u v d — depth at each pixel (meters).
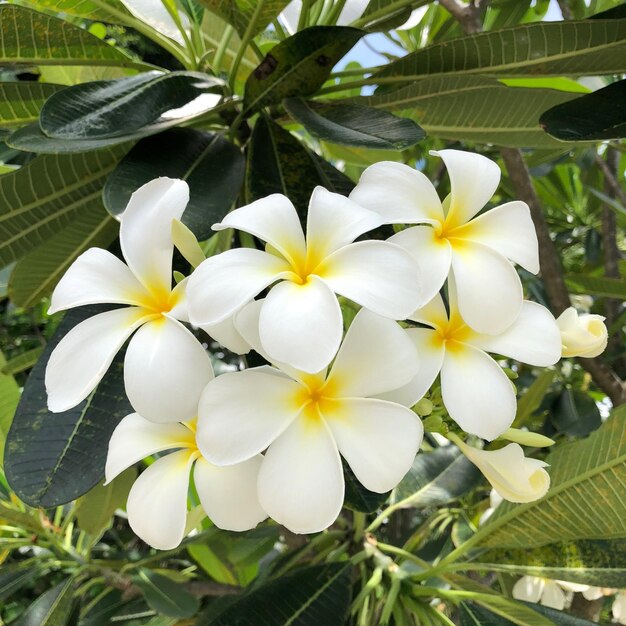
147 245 0.26
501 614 0.42
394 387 0.24
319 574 0.40
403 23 0.44
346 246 0.24
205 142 0.37
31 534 0.57
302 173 0.38
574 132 0.34
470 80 0.40
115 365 0.32
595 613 0.61
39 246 0.44
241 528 0.25
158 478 0.27
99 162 0.39
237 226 0.24
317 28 0.34
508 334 0.26
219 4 0.36
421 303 0.23
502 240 0.27
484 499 0.70
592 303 0.89
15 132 0.35
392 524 0.73
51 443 0.31
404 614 0.44
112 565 0.58
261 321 0.22
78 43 0.38
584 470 0.38
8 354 1.09
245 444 0.23
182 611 0.52
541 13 0.74
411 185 0.27
